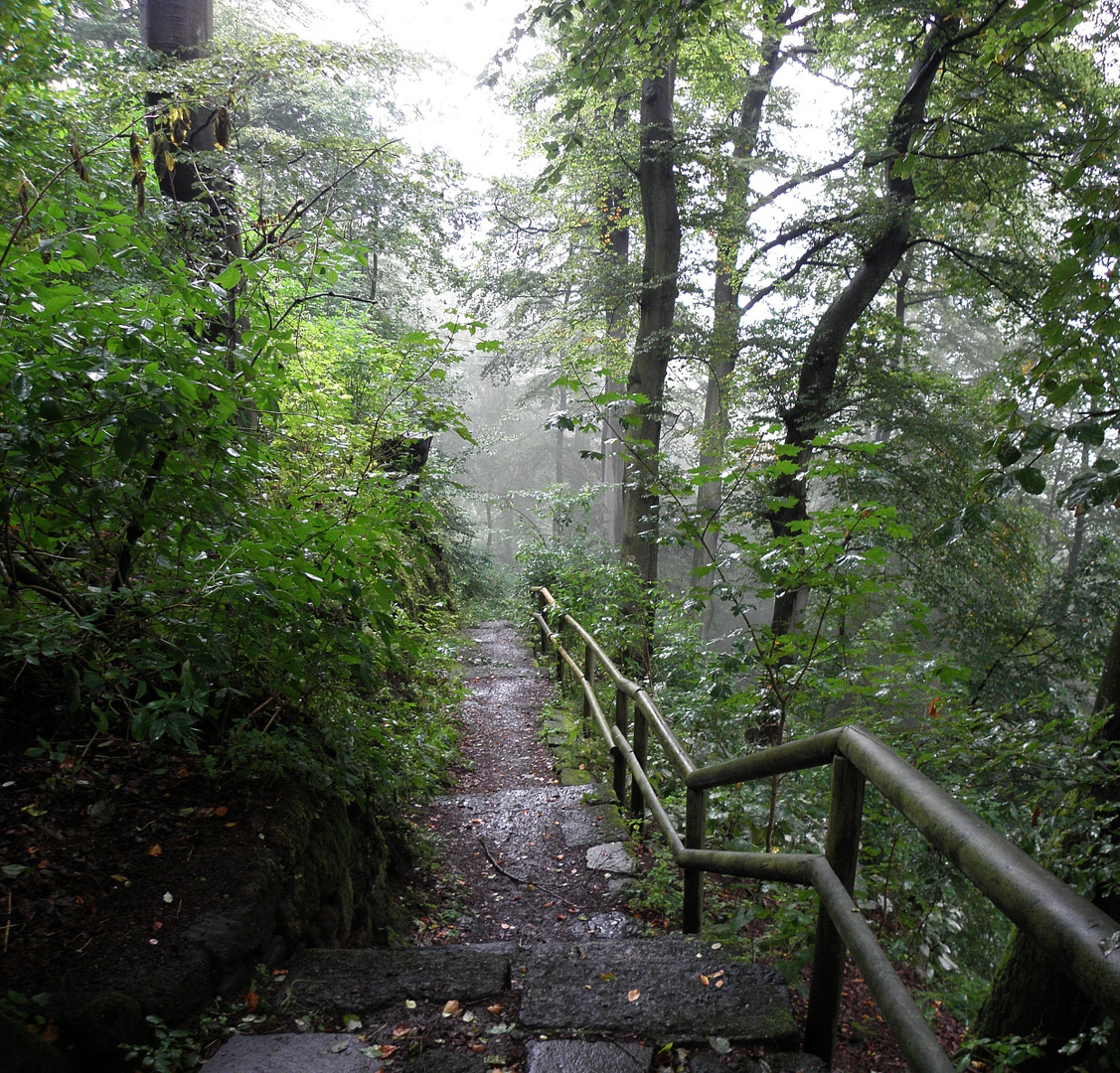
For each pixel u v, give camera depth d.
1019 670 11.24
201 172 5.95
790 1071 1.97
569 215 14.45
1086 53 11.03
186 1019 1.95
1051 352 3.19
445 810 4.79
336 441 4.32
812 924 2.47
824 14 10.33
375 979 2.32
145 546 2.84
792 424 11.61
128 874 2.29
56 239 2.60
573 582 9.97
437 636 8.91
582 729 6.55
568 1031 2.11
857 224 11.05
